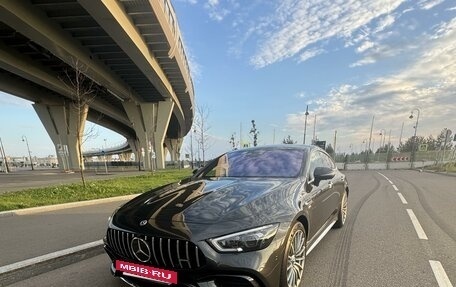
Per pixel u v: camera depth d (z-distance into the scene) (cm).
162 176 2227
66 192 1173
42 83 3566
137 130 5022
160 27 2692
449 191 1321
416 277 408
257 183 389
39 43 2414
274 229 297
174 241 279
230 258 270
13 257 485
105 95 4794
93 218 766
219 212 301
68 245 541
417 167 4847
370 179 2081
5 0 1884
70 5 2172
